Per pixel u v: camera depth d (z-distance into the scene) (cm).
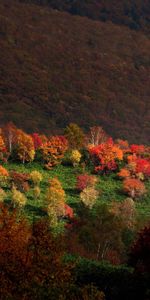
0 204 4016
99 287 5134
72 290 3769
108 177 14688
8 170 14262
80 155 14838
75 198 12812
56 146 14938
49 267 3788
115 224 7388
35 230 3981
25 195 12219
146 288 4909
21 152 14838
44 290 3581
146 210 12888
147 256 4969
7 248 3678
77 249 6931
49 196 10625
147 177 15012
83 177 13488
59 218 10481
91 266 5681
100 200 13088
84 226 7344
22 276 3619
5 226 3812
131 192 13612
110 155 14888
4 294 3394
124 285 5119
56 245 3978
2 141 15000
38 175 13112
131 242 7400
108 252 7131
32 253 3784
